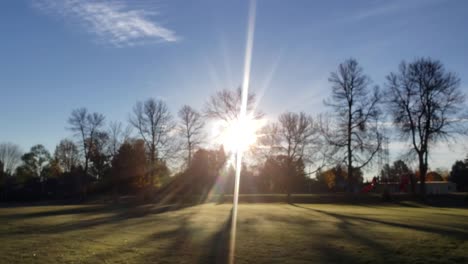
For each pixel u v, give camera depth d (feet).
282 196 220.84
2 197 270.26
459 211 137.39
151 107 281.74
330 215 112.06
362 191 236.22
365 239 62.59
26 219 106.01
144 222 93.40
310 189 304.30
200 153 223.10
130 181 219.61
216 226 83.05
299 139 207.51
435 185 322.34
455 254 49.55
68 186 304.71
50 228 82.48
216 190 224.53
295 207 158.20
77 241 62.69
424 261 46.29
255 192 257.96
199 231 74.43
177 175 223.51
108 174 238.27
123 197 242.78
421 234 68.23
